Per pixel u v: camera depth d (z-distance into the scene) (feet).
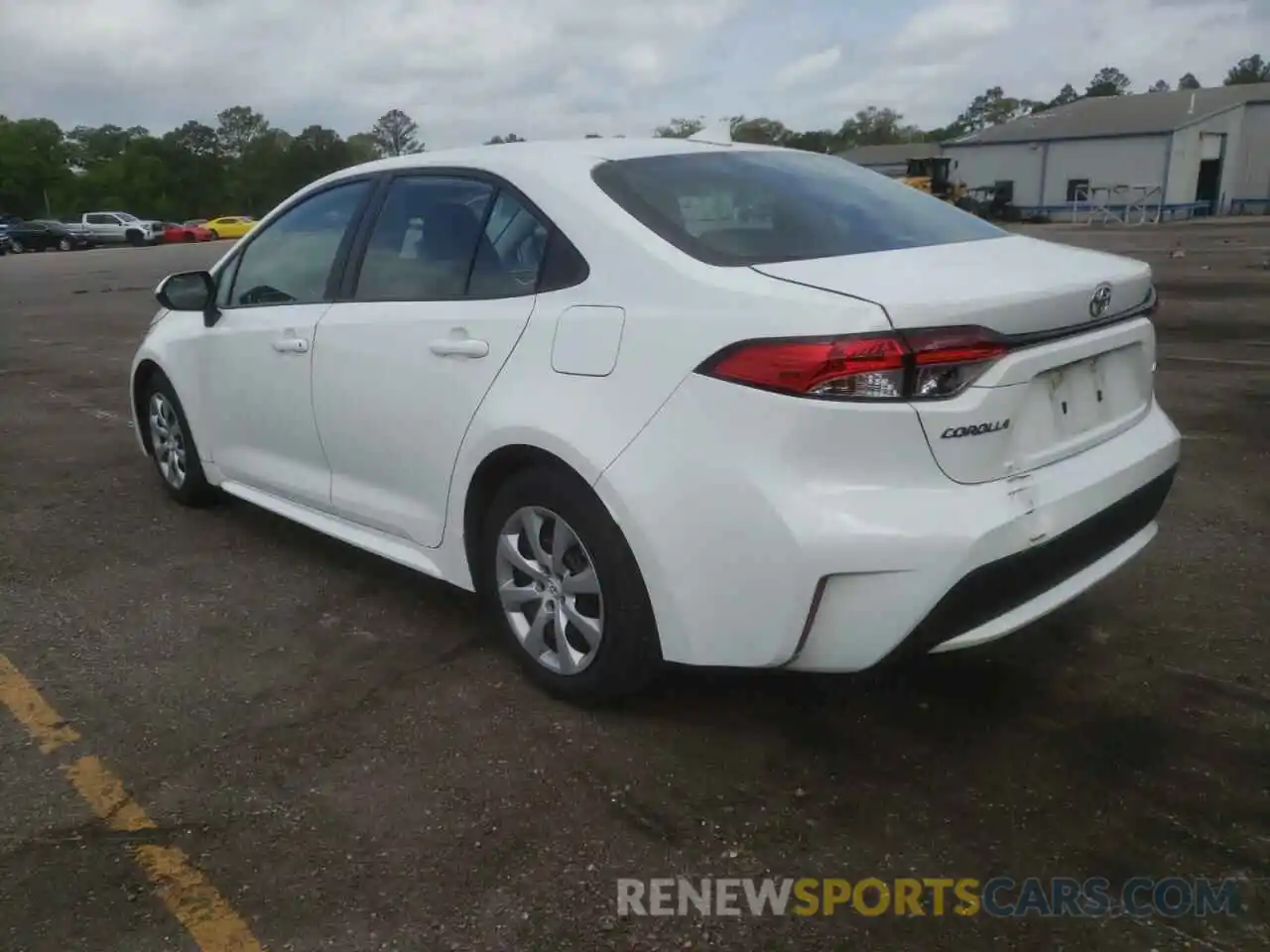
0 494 18.42
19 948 7.51
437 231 11.74
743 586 8.79
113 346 37.63
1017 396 8.64
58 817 9.00
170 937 7.61
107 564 14.88
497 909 7.86
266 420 14.16
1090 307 9.31
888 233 10.30
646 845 8.54
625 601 9.66
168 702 10.94
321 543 15.61
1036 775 9.34
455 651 12.00
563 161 10.93
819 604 8.54
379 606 13.30
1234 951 7.34
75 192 258.37
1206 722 10.12
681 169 10.89
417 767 9.68
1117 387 10.09
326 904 7.93
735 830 8.70
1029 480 8.85
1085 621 12.34
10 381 30.25
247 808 9.10
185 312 16.43
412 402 11.49
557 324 9.97
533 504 10.32
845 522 8.28
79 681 11.41
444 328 11.09
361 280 12.61
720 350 8.70
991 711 10.41
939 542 8.21
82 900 7.98
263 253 14.60
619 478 9.29
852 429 8.23
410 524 12.07
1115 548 10.12
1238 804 8.88
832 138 357.20
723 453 8.69
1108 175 163.63
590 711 10.56
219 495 17.29
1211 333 33.53
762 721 10.30
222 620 12.94
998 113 385.29
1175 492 17.03
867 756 9.71
